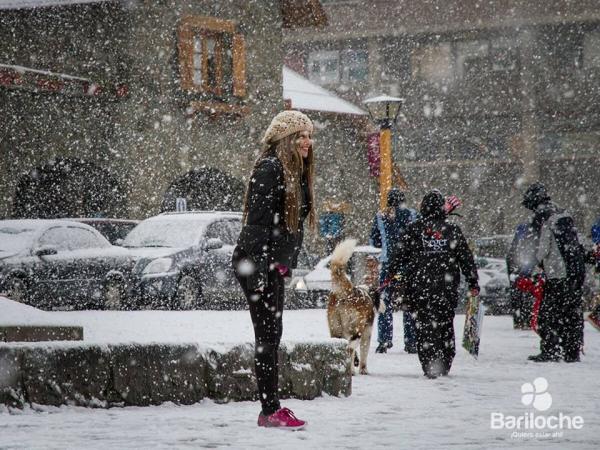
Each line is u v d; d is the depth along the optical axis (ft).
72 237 107.04
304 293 122.11
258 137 168.76
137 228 112.57
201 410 35.99
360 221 200.95
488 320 118.01
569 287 62.13
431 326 51.55
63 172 153.58
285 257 31.60
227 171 164.14
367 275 85.15
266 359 31.37
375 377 51.65
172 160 156.87
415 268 52.49
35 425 31.01
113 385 35.81
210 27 161.89
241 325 65.67
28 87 142.20
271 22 171.83
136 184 153.17
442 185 289.53
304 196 32.55
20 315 40.65
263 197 30.96
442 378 50.75
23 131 144.36
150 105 155.02
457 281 52.75
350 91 296.51
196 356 38.19
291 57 301.22
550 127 285.23
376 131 203.10
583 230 282.56
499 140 287.28
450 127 289.74
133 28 154.20
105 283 102.47
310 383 40.40
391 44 294.87
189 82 158.40
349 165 199.93
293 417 31.09
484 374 52.90
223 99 164.25
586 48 284.00
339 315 53.52
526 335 87.81
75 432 29.60
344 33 294.66
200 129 160.86
